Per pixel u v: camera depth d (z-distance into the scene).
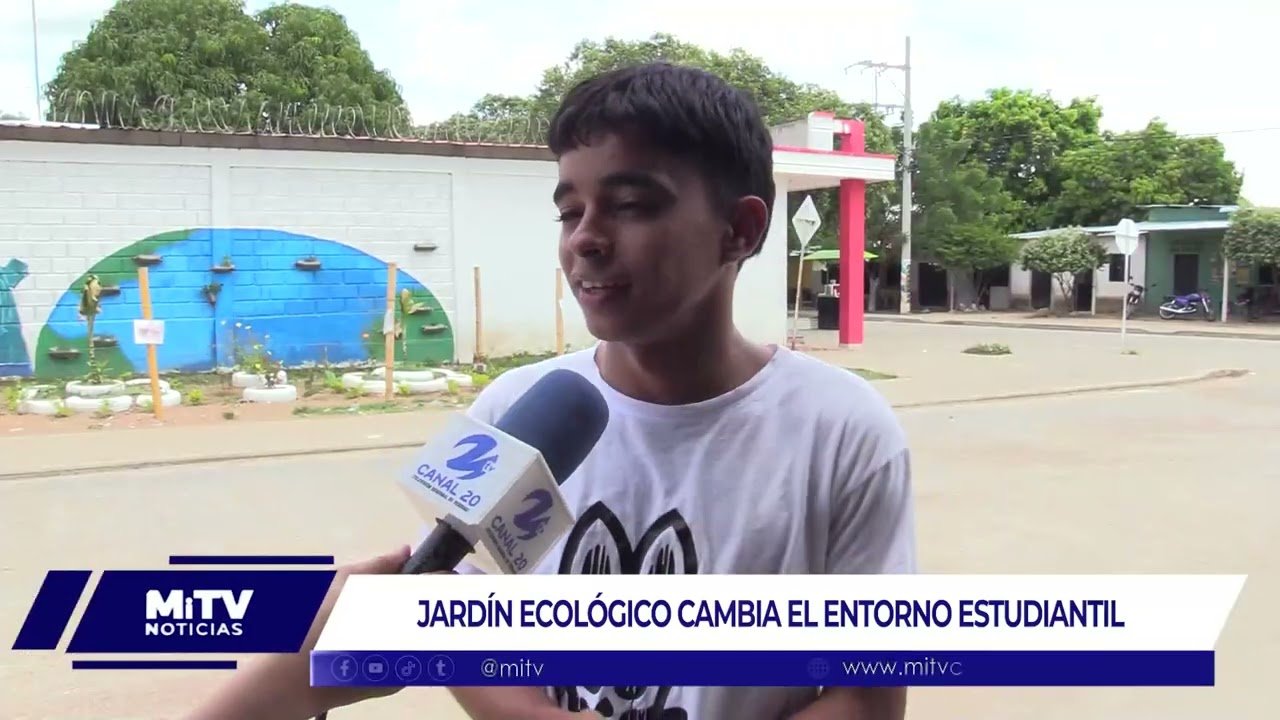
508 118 17.16
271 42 25.27
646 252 1.24
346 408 11.77
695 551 1.37
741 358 1.43
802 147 18.75
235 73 24.61
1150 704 3.84
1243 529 6.41
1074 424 10.95
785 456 1.37
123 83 23.14
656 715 1.38
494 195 16.31
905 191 33.47
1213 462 8.73
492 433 1.27
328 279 15.28
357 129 15.81
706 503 1.37
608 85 1.27
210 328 14.61
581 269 1.27
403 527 6.48
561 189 1.30
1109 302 31.89
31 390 12.00
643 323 1.27
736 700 1.38
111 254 13.94
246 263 14.73
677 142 1.24
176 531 6.38
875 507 1.36
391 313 12.42
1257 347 20.80
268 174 14.77
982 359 17.92
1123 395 13.51
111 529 6.42
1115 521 6.62
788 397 1.40
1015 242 33.44
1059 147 39.03
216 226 14.49
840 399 1.39
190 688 3.91
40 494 7.48
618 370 1.46
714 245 1.30
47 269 13.63
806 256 28.50
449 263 16.08
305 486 7.78
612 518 1.39
